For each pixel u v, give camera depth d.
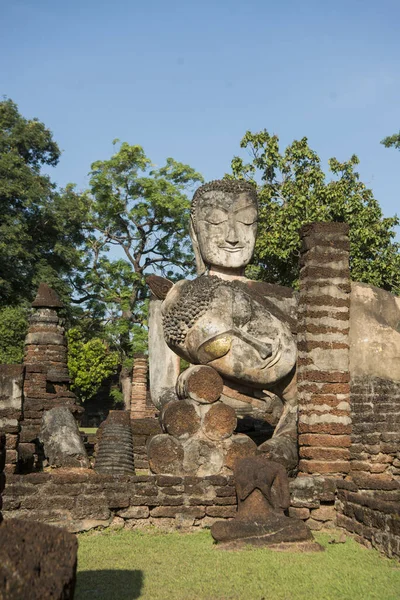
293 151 30.69
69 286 41.28
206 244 14.28
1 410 10.85
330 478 10.28
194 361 11.98
